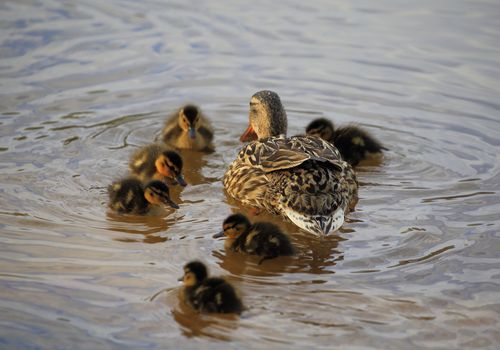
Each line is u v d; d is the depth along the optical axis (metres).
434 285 10.57
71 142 15.17
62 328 9.48
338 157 13.13
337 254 11.45
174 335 9.37
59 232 11.91
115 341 9.25
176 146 15.57
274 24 20.81
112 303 10.02
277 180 12.52
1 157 14.33
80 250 11.37
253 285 10.52
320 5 21.95
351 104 17.17
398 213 12.79
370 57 19.05
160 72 18.20
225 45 19.56
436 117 16.53
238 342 9.23
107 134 15.66
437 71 18.39
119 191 12.70
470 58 18.92
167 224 12.41
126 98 17.09
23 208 12.60
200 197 13.55
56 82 17.44
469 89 17.59
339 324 9.62
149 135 15.82
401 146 15.50
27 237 11.68
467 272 10.91
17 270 10.73
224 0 22.12
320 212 11.87
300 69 18.58
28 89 17.06
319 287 10.49
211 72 18.34
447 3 21.98
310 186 12.02
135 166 14.22
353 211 12.88
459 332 9.50
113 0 21.95
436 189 13.70
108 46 19.17
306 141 13.42
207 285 9.95
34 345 9.16
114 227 12.20
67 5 21.39
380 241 11.84
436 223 12.39
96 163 14.47
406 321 9.71
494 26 20.48
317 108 17.06
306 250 11.59
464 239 11.86
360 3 22.02
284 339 9.29
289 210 12.06
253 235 11.34
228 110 17.11
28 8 21.00
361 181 14.13
